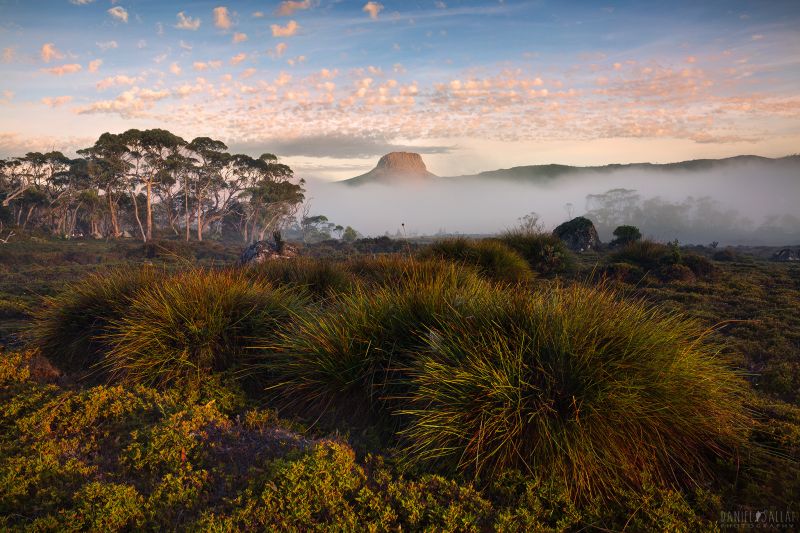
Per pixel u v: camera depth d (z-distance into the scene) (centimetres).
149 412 436
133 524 284
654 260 1614
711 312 1020
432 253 1171
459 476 337
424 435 357
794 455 363
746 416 408
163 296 575
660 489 317
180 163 7206
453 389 367
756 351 744
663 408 340
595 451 326
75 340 606
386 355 452
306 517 282
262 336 560
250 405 471
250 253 1470
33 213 7800
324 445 347
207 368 517
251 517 281
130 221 8619
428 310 479
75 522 271
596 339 384
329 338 471
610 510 304
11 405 419
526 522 290
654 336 395
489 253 1156
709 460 358
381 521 284
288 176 9056
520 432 344
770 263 2602
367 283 794
